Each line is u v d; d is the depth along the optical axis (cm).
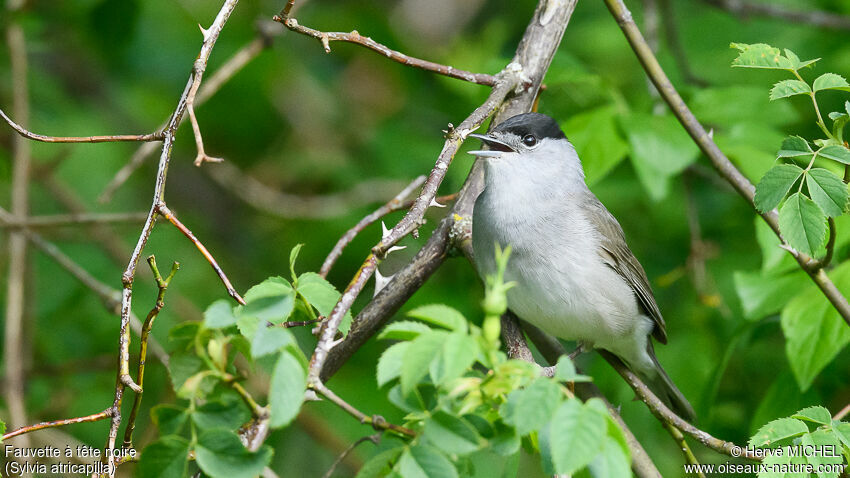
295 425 1033
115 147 1259
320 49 1330
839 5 1154
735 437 973
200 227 1220
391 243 520
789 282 791
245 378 441
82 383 998
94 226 1082
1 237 1105
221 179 1216
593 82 862
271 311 412
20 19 1021
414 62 674
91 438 961
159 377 984
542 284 738
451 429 395
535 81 751
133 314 957
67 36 1174
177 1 1224
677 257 1099
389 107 1320
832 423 482
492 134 755
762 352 1024
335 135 1318
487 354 388
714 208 1131
